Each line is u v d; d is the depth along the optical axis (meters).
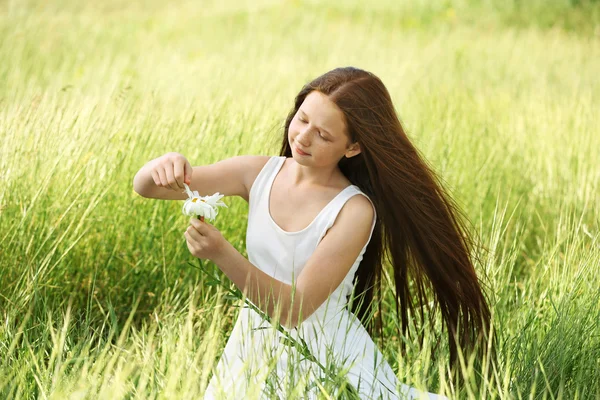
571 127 6.04
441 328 2.92
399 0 15.04
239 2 16.41
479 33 12.32
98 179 3.76
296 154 2.48
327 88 2.46
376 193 2.63
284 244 2.58
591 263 3.16
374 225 2.61
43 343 2.50
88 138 3.81
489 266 3.21
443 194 2.76
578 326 2.83
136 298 3.56
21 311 2.99
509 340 2.95
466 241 2.87
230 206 4.03
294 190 2.62
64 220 3.49
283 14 14.49
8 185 3.49
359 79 2.48
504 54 10.35
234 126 4.56
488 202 4.84
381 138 2.49
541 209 4.87
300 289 2.41
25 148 3.66
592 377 2.66
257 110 5.11
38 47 9.77
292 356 2.31
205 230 2.27
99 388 2.26
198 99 5.32
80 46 10.42
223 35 12.23
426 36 12.05
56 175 3.63
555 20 13.45
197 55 10.09
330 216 2.51
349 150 2.53
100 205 3.70
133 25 13.05
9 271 3.25
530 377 2.65
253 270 2.32
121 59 9.40
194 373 2.29
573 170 5.21
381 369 2.57
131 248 3.71
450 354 2.79
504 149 5.57
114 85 4.74
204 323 3.10
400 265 2.82
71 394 2.04
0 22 11.05
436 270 2.72
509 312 3.18
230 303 3.43
